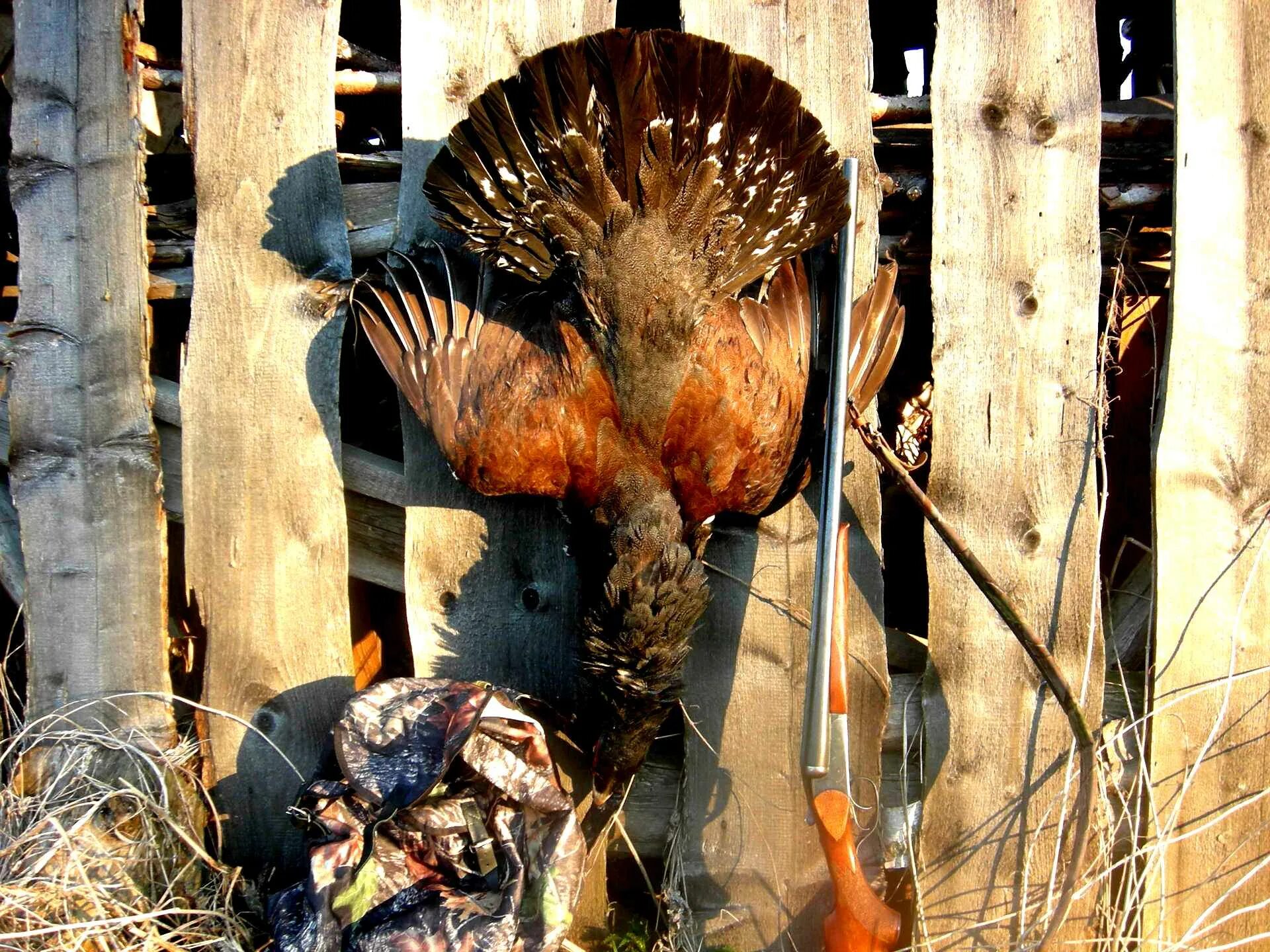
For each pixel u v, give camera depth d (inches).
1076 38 62.7
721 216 58.8
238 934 58.2
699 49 54.9
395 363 59.2
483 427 57.3
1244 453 62.1
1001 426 63.0
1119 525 78.1
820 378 62.8
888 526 83.1
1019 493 62.9
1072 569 62.5
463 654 64.5
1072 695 58.3
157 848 60.4
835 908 58.9
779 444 58.8
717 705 64.9
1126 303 69.4
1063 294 62.8
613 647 55.9
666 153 57.1
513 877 56.8
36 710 64.7
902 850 64.3
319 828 58.4
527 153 56.6
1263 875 62.0
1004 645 62.7
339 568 64.4
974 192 63.0
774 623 64.4
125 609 64.5
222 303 64.1
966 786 62.9
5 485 70.7
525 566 64.8
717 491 58.8
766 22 63.8
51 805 61.1
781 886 64.2
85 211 64.3
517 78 55.7
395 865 58.0
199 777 64.7
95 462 64.5
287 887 58.7
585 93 55.2
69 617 64.6
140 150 64.4
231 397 64.3
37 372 64.5
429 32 64.1
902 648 67.9
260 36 63.9
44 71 64.4
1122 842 62.2
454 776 59.9
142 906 57.9
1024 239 62.9
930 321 78.6
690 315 58.5
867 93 63.5
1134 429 77.9
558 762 64.7
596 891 65.1
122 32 64.1
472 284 61.7
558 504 62.2
